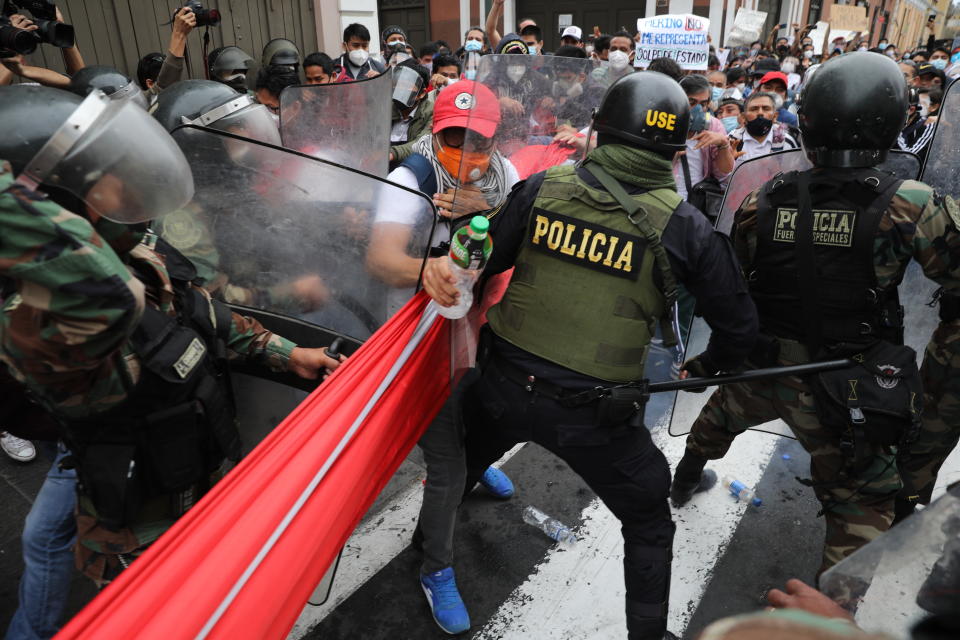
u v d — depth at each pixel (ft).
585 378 4.89
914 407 5.30
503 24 43.19
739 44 34.01
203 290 4.63
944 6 119.03
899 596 2.17
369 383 4.55
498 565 7.23
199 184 4.84
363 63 17.28
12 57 9.07
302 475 3.94
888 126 5.02
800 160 6.61
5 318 3.06
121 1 17.34
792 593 2.52
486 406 5.29
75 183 3.00
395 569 7.16
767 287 5.81
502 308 5.29
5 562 7.13
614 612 6.63
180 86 5.64
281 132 6.74
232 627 3.45
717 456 7.40
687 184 11.15
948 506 2.27
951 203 5.02
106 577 4.39
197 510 3.46
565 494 8.39
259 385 5.64
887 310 5.40
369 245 5.09
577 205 4.85
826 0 74.84
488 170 6.04
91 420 3.83
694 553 7.43
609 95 4.91
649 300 4.80
